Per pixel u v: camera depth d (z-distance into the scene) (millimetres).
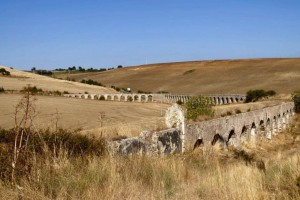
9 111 40719
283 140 29922
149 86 142500
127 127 16750
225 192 7730
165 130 14766
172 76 153125
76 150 9844
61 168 7965
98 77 181125
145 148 13148
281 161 11938
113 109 57625
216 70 146125
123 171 9023
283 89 94875
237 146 21938
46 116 35938
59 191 7098
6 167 7602
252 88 104375
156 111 56438
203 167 12398
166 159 11336
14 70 144750
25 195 6664
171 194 7938
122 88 144500
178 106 16109
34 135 9195
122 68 199250
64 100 67375
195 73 148625
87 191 7246
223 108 35812
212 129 18547
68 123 33938
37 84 108375
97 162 8758
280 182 8680
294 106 43438
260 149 23609
